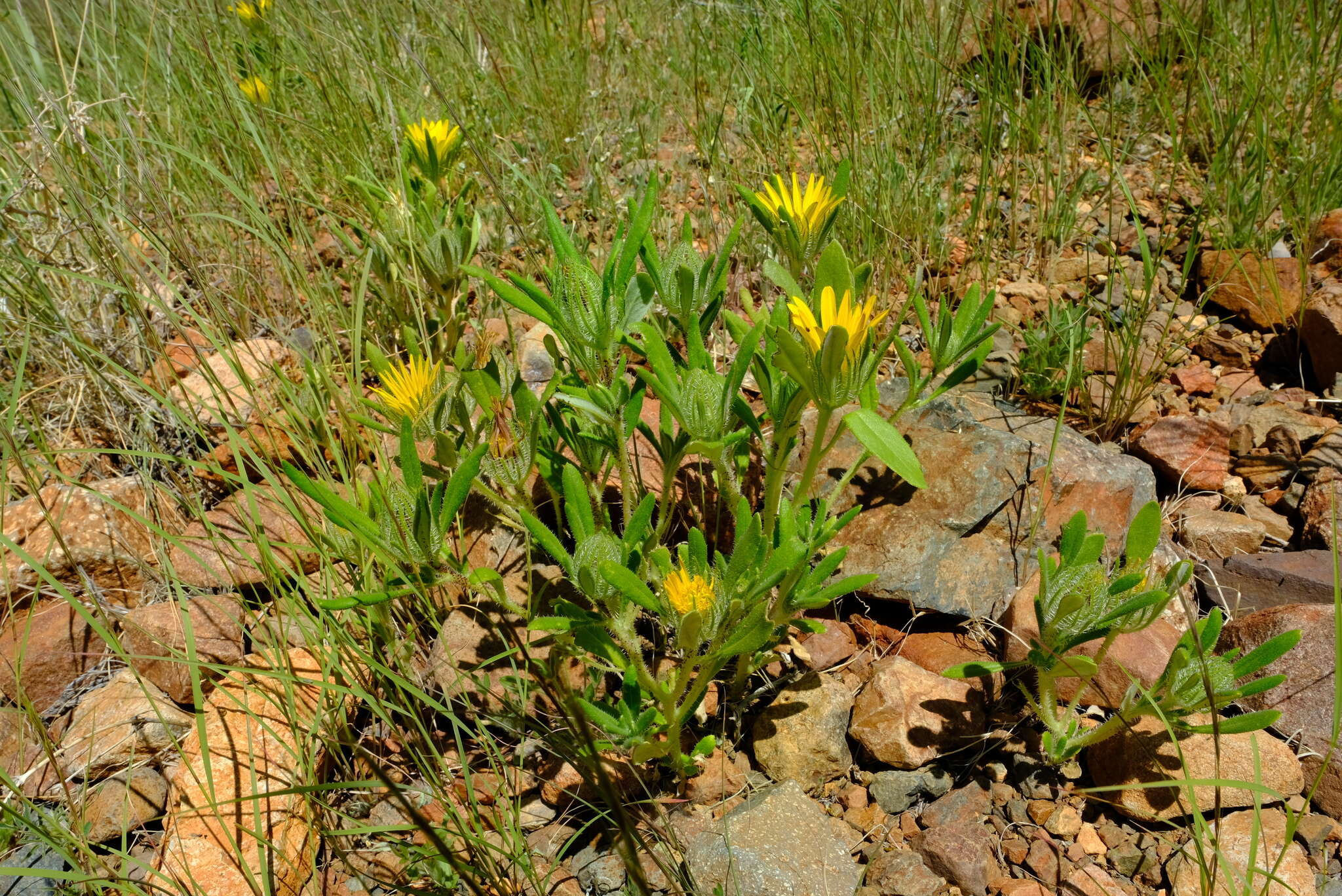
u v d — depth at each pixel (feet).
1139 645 1.33
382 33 2.81
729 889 1.17
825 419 1.15
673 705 1.20
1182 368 1.89
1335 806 1.20
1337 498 1.52
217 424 1.78
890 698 1.34
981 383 1.87
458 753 1.30
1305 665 1.28
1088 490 1.54
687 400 1.18
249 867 1.23
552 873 1.25
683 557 1.13
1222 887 1.14
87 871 1.25
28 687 1.52
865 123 2.30
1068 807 1.27
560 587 1.50
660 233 2.26
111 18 2.35
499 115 2.71
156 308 2.02
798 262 1.37
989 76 2.32
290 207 1.90
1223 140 2.24
